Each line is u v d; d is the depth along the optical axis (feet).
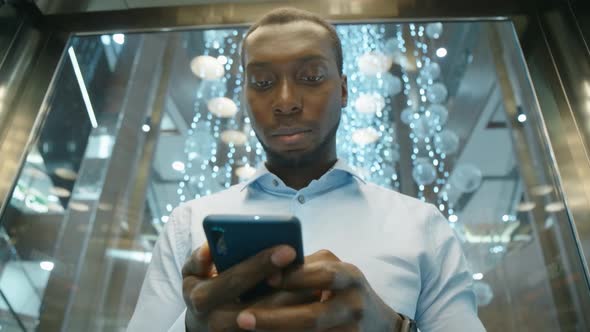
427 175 8.34
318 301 1.73
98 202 7.38
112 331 6.49
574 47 5.60
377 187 3.33
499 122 7.59
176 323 2.48
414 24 6.31
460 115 8.98
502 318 6.02
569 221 4.95
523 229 6.45
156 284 2.98
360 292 1.71
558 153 5.23
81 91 6.96
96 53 7.18
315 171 3.22
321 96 2.85
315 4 6.20
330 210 3.07
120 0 6.31
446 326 2.67
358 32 9.20
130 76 8.52
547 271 5.60
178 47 9.54
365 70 9.47
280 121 2.85
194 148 9.16
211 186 8.57
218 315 1.70
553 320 5.35
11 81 5.89
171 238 3.18
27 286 5.66
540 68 5.72
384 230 2.94
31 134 5.75
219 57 9.84
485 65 8.16
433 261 2.86
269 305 1.67
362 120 9.19
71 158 6.72
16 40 6.11
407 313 2.62
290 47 2.87
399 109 9.27
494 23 6.32
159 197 8.26
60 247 6.31
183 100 9.84
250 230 1.70
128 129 8.54
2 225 5.32
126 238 7.52
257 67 2.90
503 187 7.37
